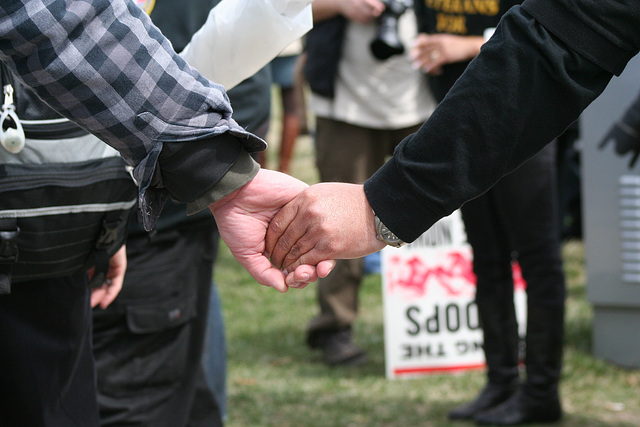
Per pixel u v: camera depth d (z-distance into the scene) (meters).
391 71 5.05
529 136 1.76
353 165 5.14
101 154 2.19
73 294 2.28
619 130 4.12
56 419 2.26
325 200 1.94
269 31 2.12
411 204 1.83
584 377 4.93
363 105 5.06
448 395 4.78
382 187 1.88
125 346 2.90
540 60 1.71
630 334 5.08
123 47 1.73
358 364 5.31
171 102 1.79
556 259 4.13
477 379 5.02
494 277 4.30
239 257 2.05
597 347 5.20
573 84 1.70
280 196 2.00
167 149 1.81
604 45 1.68
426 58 4.23
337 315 5.26
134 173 1.85
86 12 1.68
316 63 5.09
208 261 3.19
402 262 5.18
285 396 4.72
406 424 4.34
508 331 4.34
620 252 5.04
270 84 3.34
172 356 3.01
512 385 4.38
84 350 2.34
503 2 4.10
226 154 1.88
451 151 1.77
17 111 2.05
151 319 2.90
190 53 2.27
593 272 5.13
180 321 2.98
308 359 5.41
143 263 2.88
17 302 2.19
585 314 5.91
